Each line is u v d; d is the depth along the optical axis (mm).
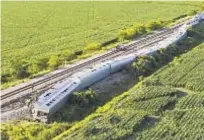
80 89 61344
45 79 66750
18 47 86562
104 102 59281
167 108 56906
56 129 50688
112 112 54562
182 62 75125
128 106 56812
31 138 48469
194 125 51375
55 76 68125
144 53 76875
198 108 56094
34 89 62531
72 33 99312
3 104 57000
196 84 64625
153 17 119438
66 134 49312
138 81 67688
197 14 120000
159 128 50719
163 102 57625
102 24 108875
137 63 71312
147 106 56500
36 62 74125
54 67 73062
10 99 58719
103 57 79500
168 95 60469
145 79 66625
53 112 53969
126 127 50625
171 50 82125
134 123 51406
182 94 61812
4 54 81000
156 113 55000
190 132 49781
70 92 58250
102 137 48125
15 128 50062
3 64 74812
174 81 65750
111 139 48031
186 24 105875
